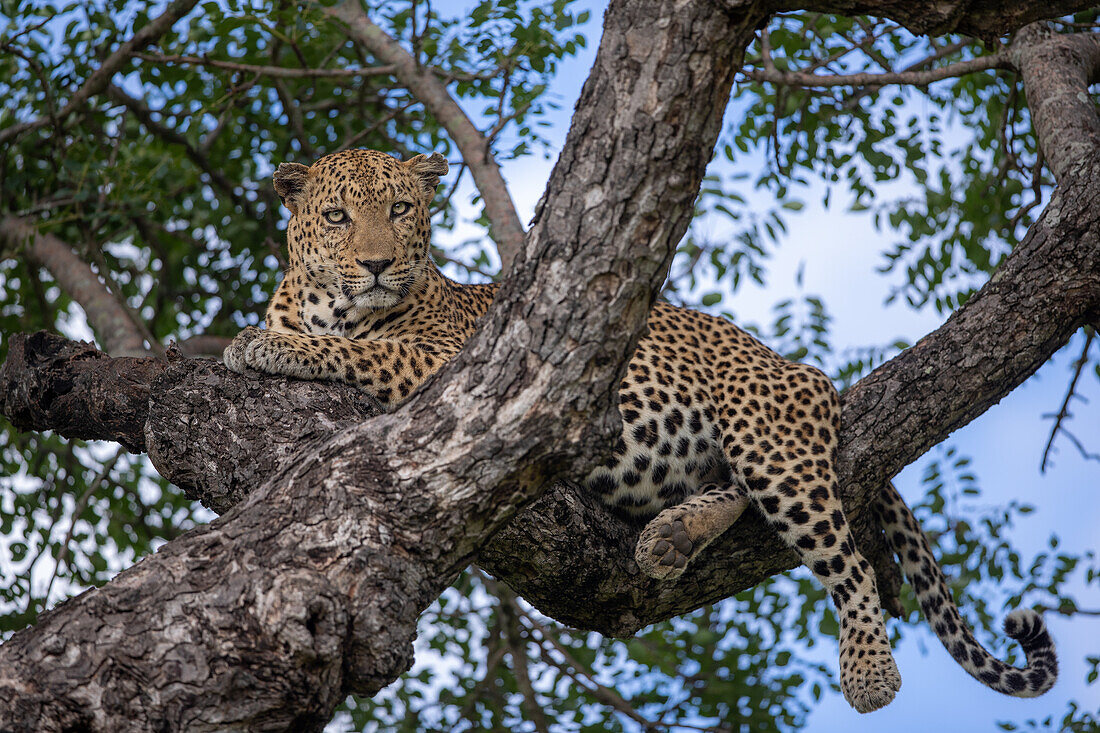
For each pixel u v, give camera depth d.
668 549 8.17
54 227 14.23
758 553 9.02
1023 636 9.21
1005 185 14.23
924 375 8.62
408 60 12.55
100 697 5.27
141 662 5.30
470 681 15.72
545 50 12.25
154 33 12.80
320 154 15.38
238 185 15.37
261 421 7.56
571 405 5.58
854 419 8.88
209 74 14.95
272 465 7.39
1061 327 8.30
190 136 14.46
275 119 15.55
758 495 8.94
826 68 13.66
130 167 13.73
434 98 12.15
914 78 11.02
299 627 5.35
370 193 9.91
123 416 8.45
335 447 5.93
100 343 13.15
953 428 8.77
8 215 14.06
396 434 5.83
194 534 5.76
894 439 8.76
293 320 10.30
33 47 14.04
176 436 7.66
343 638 5.49
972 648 9.53
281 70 12.68
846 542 8.77
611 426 5.71
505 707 15.10
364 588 5.61
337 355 8.18
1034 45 10.55
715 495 8.82
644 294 5.46
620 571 8.34
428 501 5.72
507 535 7.81
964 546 14.40
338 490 5.76
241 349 7.84
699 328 10.09
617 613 8.68
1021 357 8.38
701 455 9.45
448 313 10.38
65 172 13.70
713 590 8.99
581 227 5.38
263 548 5.62
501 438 5.64
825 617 14.25
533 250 5.53
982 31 5.05
